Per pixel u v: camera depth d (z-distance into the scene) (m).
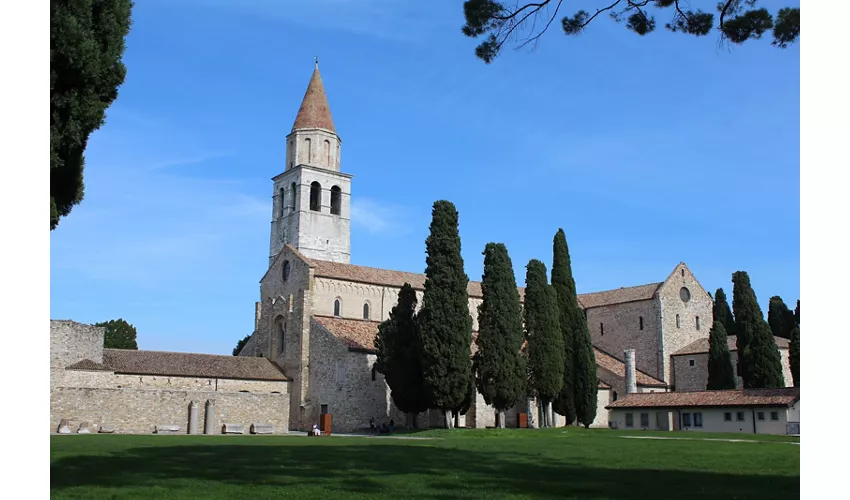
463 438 52.25
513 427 71.94
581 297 99.44
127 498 17.47
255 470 24.53
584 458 31.81
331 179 91.56
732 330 95.88
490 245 65.31
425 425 67.81
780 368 76.19
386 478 22.62
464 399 61.50
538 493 19.50
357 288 77.88
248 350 82.50
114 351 66.50
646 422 71.81
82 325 60.81
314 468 25.55
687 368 84.75
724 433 60.25
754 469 26.92
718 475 24.55
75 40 17.86
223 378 68.38
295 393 71.81
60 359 58.38
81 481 20.78
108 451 31.53
